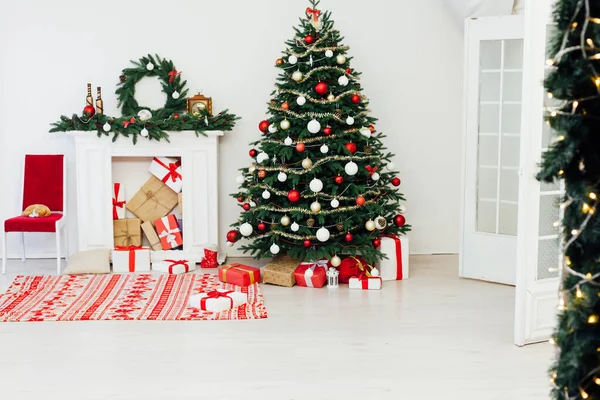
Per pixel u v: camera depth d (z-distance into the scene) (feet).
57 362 13.09
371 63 21.99
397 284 18.86
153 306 16.62
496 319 15.72
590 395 7.57
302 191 18.79
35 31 21.07
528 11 13.07
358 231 19.38
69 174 21.50
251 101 21.72
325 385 12.00
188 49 21.47
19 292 17.80
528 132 13.33
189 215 20.97
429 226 22.54
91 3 21.12
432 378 12.31
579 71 7.20
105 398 11.50
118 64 21.35
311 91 18.70
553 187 13.87
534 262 13.82
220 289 18.16
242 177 19.70
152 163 21.31
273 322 15.52
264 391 11.76
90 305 16.69
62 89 21.27
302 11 21.62
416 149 22.27
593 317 7.43
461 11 20.90
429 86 22.18
